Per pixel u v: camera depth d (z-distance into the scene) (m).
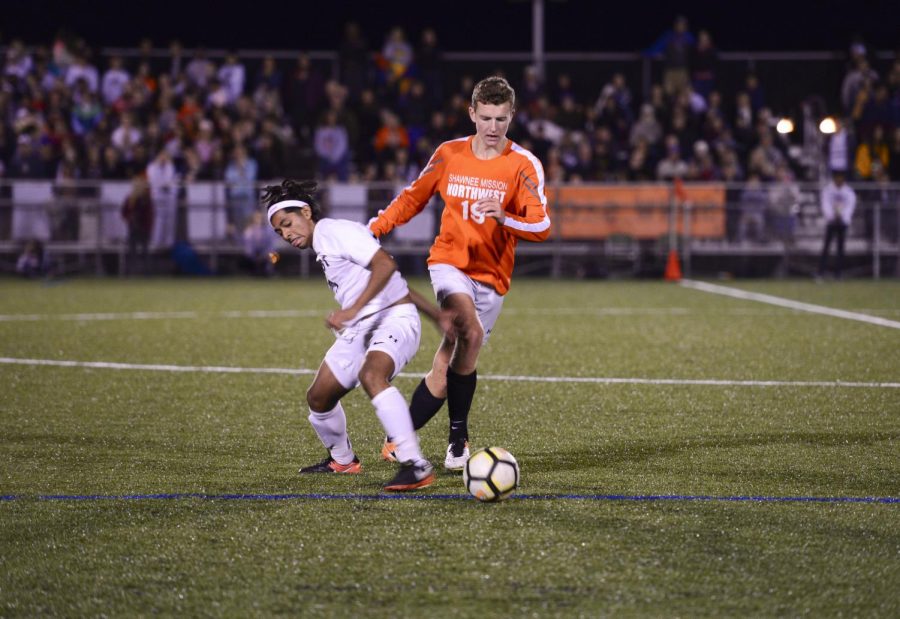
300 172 79.00
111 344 41.03
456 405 21.98
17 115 81.75
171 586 15.24
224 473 21.55
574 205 78.00
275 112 82.75
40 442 24.38
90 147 79.06
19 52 85.50
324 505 19.09
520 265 78.69
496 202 21.41
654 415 27.62
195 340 42.28
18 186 76.56
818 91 90.69
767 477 21.20
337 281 20.53
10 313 52.44
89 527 17.88
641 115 86.12
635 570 15.77
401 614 14.23
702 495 19.80
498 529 17.64
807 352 39.16
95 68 85.62
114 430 25.66
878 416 27.52
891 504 19.19
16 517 18.44
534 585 15.20
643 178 80.00
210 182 78.44
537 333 44.91
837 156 81.38
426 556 16.36
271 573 15.70
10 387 31.59
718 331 45.66
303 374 34.12
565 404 29.12
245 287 68.88
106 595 14.95
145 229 76.88
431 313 20.25
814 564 16.05
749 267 78.44
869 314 52.72
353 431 25.58
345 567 15.91
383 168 80.88
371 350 20.19
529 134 79.94
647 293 65.31
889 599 14.77
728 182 80.19
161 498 19.61
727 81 90.69
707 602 14.62
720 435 25.22
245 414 27.62
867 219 77.44
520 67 91.00
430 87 85.62
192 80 85.00
